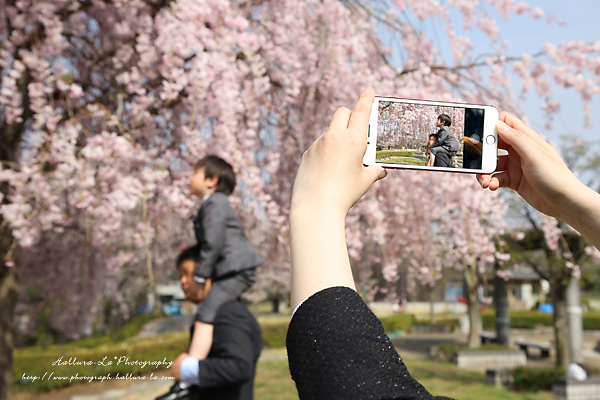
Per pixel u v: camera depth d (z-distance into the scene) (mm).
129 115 4562
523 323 24938
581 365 10430
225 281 2098
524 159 761
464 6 4664
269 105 4055
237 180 3777
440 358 13953
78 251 6703
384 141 992
